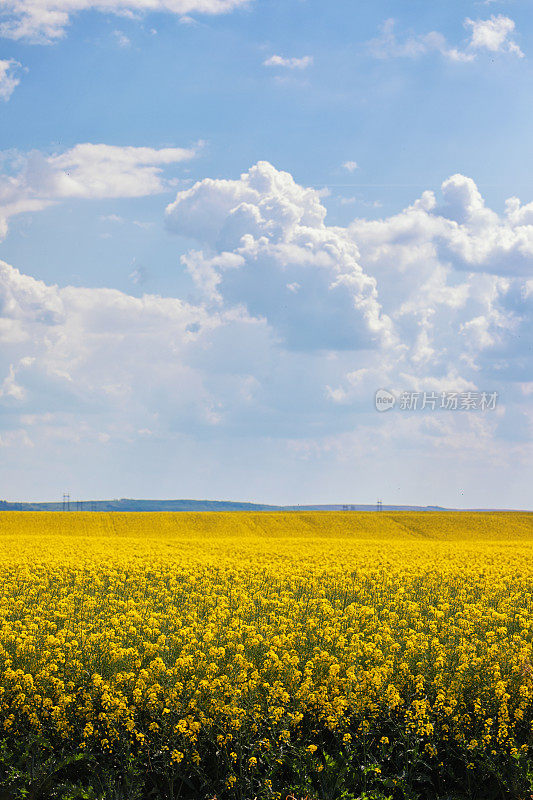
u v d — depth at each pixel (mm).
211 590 19672
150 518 74688
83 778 9125
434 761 9461
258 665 10969
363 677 10008
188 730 8984
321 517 77250
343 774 8812
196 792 9031
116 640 12133
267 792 8625
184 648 11609
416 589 20484
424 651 11602
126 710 9242
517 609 16594
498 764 9180
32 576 20609
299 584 20688
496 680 10258
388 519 75875
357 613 15180
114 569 23328
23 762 8883
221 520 74688
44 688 9859
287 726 9352
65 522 70750
